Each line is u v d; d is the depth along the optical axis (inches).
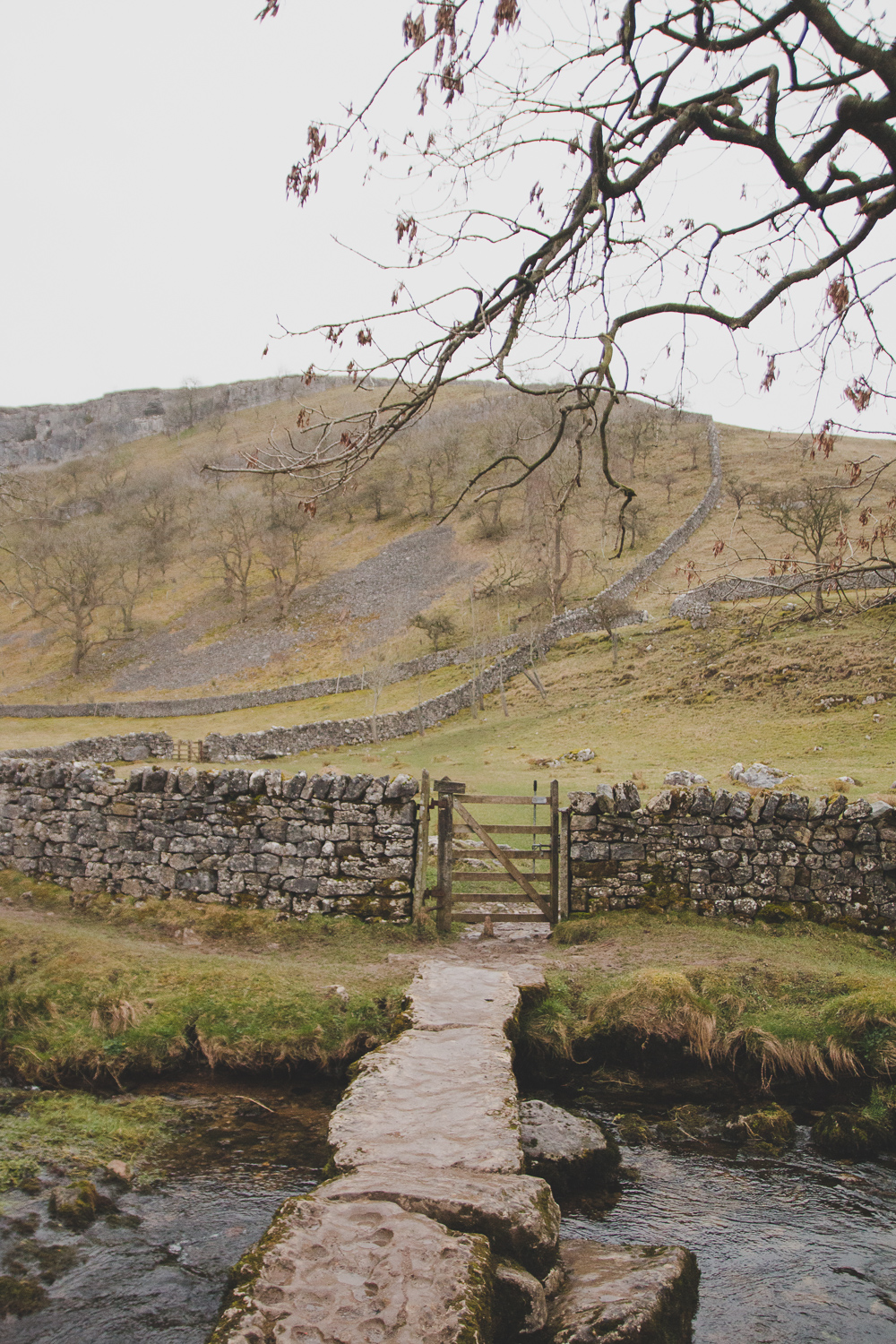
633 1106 291.0
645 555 2314.2
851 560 198.8
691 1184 242.2
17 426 7401.6
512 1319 159.0
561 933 419.5
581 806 440.8
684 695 1400.1
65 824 477.4
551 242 174.6
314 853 441.1
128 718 2164.1
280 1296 147.1
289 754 1494.8
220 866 448.5
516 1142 202.2
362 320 168.6
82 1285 186.2
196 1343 169.0
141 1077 300.2
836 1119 271.9
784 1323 183.3
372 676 2065.7
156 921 430.6
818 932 412.2
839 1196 238.2
